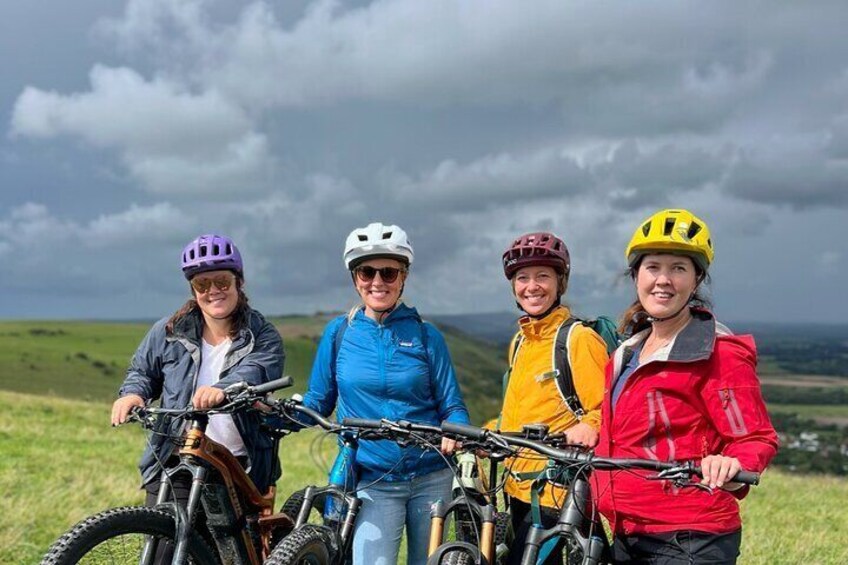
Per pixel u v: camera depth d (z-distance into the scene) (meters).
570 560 3.67
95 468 12.98
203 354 4.80
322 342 4.93
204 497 4.27
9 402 22.83
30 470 12.30
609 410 3.77
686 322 3.61
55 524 8.82
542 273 4.68
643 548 3.60
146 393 4.73
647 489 3.56
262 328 4.86
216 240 4.70
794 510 11.68
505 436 3.67
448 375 4.80
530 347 4.71
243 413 4.60
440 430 3.78
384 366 4.67
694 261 3.57
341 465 4.77
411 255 4.73
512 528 4.59
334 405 4.98
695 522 3.50
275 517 4.60
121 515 3.83
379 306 4.65
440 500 4.08
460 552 3.71
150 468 4.63
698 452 3.47
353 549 4.58
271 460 4.91
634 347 3.78
